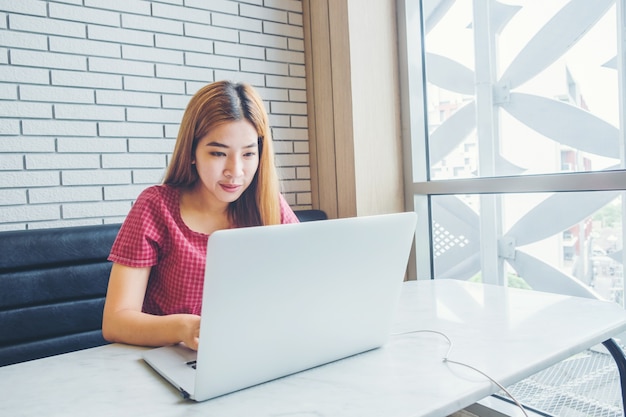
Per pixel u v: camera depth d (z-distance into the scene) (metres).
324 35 2.58
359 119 2.46
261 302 0.74
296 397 0.75
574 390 1.93
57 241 1.81
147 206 1.27
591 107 1.97
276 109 2.63
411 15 2.54
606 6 1.89
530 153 2.19
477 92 2.37
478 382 0.78
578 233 2.04
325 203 2.67
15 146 1.97
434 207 2.63
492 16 2.29
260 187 1.39
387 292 0.92
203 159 1.28
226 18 2.47
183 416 0.70
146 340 1.02
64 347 1.82
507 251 2.32
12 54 1.96
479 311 1.19
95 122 2.14
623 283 1.91
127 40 2.20
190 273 1.28
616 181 1.72
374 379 0.80
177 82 2.33
